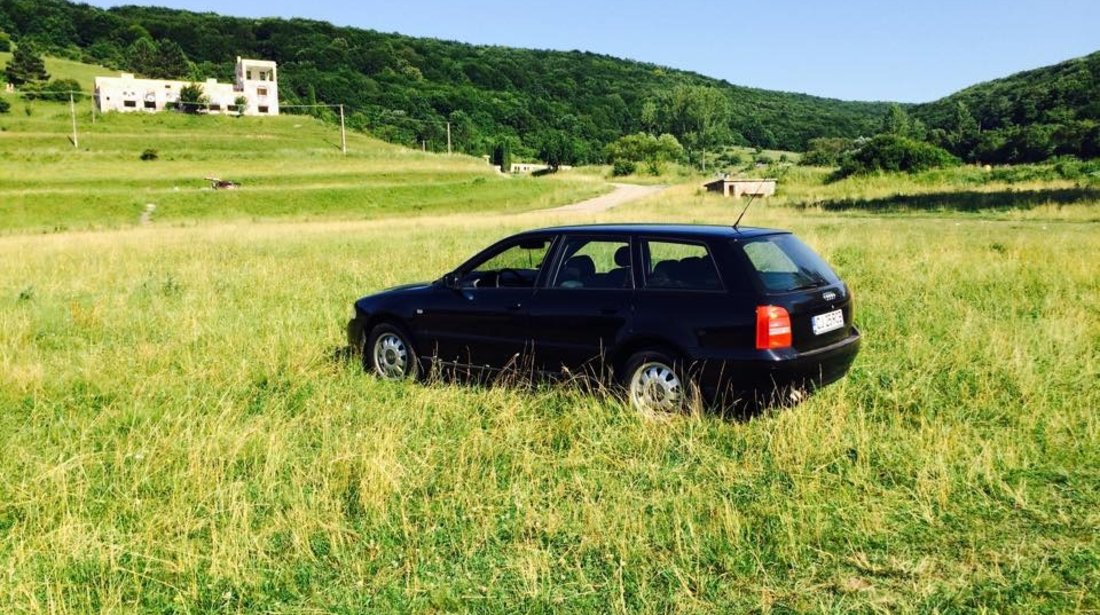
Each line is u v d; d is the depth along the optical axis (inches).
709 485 177.5
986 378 246.4
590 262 242.7
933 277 462.6
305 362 296.0
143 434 218.7
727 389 211.5
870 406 231.1
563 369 243.3
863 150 2632.9
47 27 7509.8
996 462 184.2
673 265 226.8
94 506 173.8
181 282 546.9
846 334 233.6
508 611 131.6
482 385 264.4
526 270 258.1
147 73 6643.7
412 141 5994.1
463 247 769.6
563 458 196.5
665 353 221.6
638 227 242.1
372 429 214.4
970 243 661.3
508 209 2603.3
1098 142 3622.0
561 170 5339.6
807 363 210.5
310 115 6053.2
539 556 147.0
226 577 142.9
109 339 354.6
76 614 132.0
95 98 5147.6
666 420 214.5
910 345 286.7
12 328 364.2
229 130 4852.4
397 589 138.3
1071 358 265.6
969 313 341.4
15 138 3900.1
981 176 2080.5
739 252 218.1
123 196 2440.9
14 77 5359.3
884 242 678.5
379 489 174.6
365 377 281.0
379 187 2925.7
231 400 242.4
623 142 5423.2
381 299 290.7
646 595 133.8
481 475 187.5
